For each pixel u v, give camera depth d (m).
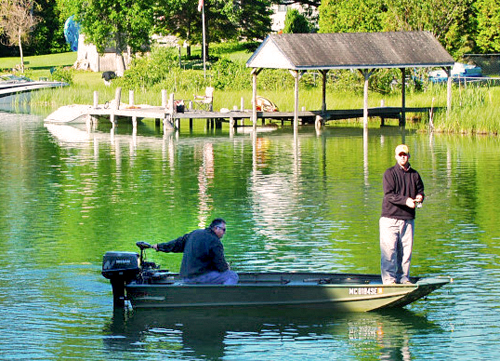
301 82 64.62
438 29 67.88
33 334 14.11
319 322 14.72
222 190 28.14
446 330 14.26
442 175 31.23
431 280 15.25
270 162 35.47
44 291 16.45
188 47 95.00
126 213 24.19
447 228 21.88
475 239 20.56
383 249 15.37
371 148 40.56
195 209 24.75
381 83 63.62
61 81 80.50
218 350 13.40
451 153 38.19
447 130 48.28
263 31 98.69
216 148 41.22
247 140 45.22
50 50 122.69
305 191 27.83
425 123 53.03
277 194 27.28
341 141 44.22
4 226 22.41
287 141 44.47
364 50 51.03
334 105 57.56
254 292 15.05
